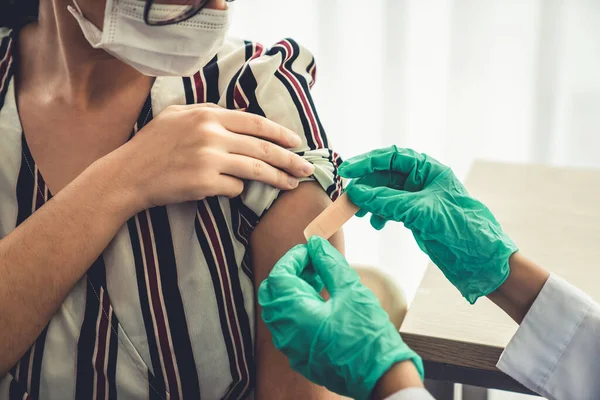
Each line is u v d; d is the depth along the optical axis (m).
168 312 0.96
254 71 1.04
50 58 1.05
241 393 1.03
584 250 1.14
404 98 2.04
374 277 1.22
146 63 0.92
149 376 0.97
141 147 0.94
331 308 0.78
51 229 0.91
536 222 1.24
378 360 0.73
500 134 2.01
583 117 1.93
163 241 0.97
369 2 1.99
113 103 1.03
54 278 0.91
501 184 1.39
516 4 1.88
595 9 1.81
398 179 1.02
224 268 0.98
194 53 0.91
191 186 0.91
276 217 0.98
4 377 0.96
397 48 1.99
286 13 2.10
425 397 0.69
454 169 2.08
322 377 0.77
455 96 2.00
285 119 1.03
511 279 0.95
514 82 1.95
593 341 0.90
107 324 0.96
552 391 0.92
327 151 1.03
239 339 1.00
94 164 0.95
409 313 1.00
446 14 1.94
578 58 1.88
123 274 0.96
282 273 0.82
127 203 0.92
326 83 2.11
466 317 0.99
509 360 0.92
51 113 1.04
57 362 0.96
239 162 0.93
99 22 0.91
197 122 0.95
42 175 1.01
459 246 0.93
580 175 1.41
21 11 1.10
